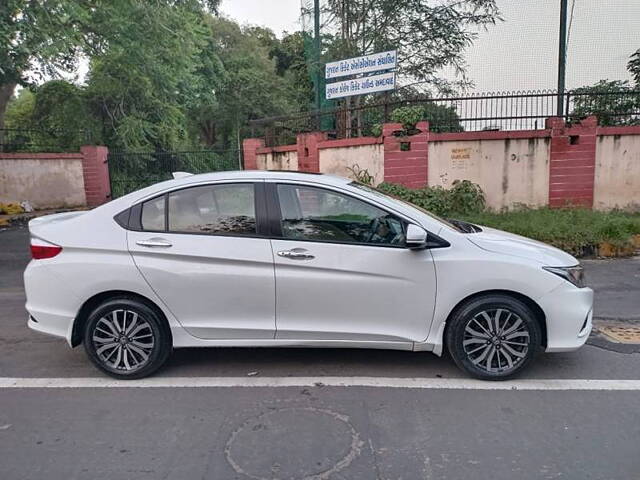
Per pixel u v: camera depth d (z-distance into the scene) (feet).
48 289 13.32
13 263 29.12
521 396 12.37
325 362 14.60
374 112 40.24
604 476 9.26
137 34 50.62
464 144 33.83
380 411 11.70
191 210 13.46
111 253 13.21
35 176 49.03
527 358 13.05
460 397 12.35
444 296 12.87
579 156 33.01
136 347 13.51
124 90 57.82
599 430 10.80
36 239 13.55
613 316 18.35
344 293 12.97
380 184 32.99
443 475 9.34
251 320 13.24
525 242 13.89
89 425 11.27
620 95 34.01
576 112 34.14
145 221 13.43
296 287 12.98
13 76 47.78
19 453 10.23
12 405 12.25
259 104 98.63
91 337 13.48
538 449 10.12
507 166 33.65
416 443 10.38
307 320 13.16
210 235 13.24
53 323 13.38
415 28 39.91
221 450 10.21
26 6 36.40
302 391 12.76
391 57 34.96
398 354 15.12
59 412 11.87
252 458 9.92
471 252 12.89
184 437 10.71
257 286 13.05
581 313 12.91
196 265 13.10
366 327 13.14
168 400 12.39
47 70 41.75
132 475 9.45
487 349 13.12
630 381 13.15
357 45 40.88
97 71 57.21
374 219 13.19
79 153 53.21
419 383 13.15
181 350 15.69
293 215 13.28
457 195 32.42
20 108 82.23
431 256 12.85
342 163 37.17
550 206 33.60
